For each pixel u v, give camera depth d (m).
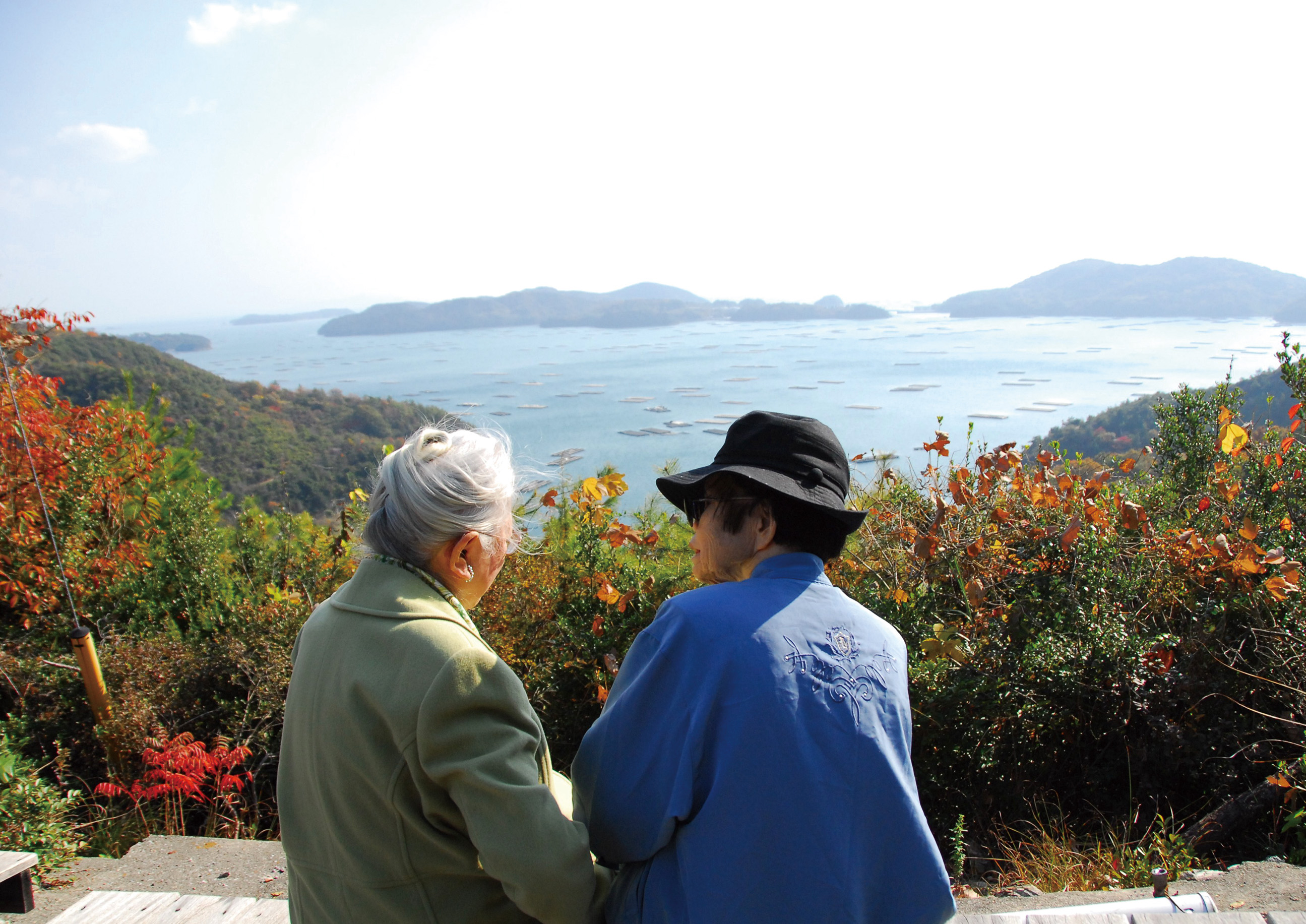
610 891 1.14
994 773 2.88
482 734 1.02
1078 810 2.88
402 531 1.12
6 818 2.88
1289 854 2.41
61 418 5.20
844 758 0.99
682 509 1.33
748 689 0.99
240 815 3.48
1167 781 2.86
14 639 4.54
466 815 1.00
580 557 3.72
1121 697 2.89
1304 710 2.67
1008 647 3.03
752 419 1.24
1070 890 2.33
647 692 1.06
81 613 4.81
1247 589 2.98
